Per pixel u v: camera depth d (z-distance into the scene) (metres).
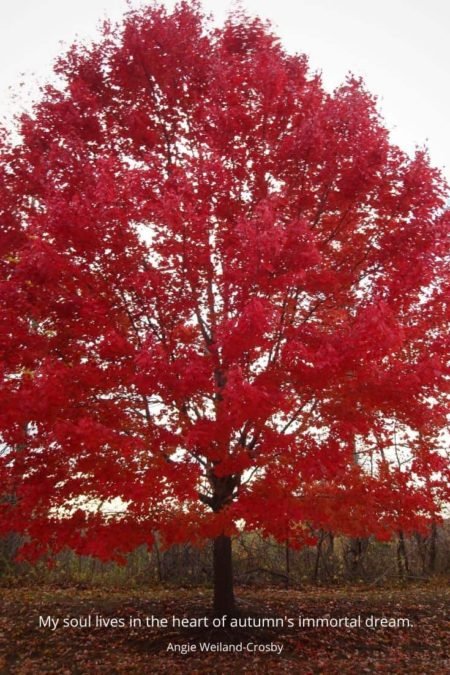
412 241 7.10
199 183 7.13
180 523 6.43
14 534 15.84
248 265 6.10
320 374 5.99
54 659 8.68
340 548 18.09
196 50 8.80
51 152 7.30
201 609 10.80
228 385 5.32
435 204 7.05
